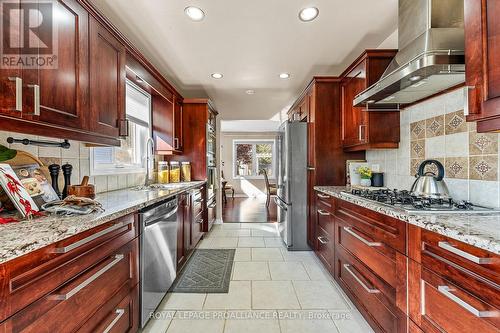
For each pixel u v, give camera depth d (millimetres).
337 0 1699
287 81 3332
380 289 1435
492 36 888
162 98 3219
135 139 2879
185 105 3795
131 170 2670
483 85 922
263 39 2223
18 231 859
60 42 1178
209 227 3994
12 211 1130
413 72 1394
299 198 3152
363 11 1826
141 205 1504
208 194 3900
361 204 1627
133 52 2014
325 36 2176
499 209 1309
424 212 1238
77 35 1296
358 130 2365
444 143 1739
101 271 1097
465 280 879
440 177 1609
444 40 1439
